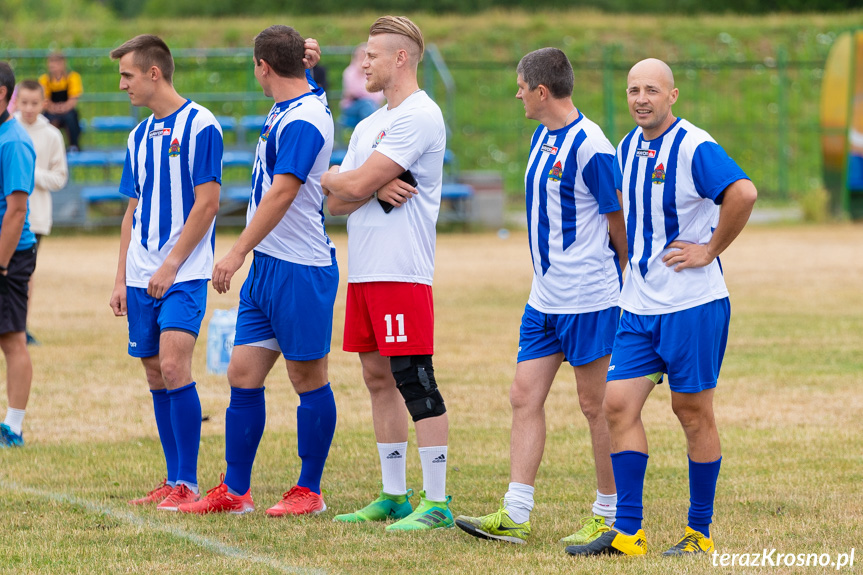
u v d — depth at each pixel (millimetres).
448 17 130000
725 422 25031
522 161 106062
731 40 126062
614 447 15375
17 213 22141
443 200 84625
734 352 34250
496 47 121312
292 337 17594
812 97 117438
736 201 14359
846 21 130875
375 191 16953
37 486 19359
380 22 17125
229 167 88000
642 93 14852
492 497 18953
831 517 17391
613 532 15344
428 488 17281
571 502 18609
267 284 17609
